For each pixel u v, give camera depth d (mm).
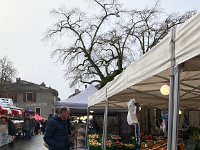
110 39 35719
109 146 10938
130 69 6273
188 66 4793
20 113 28688
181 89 7781
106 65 36094
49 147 8102
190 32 3736
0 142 25188
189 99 9484
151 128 17203
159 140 10055
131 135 15492
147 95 9594
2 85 77375
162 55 4512
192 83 7254
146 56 5203
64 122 8227
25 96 87625
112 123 22859
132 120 8242
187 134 8148
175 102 4078
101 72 36281
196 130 8047
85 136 16531
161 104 11766
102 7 37344
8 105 27766
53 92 91438
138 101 10680
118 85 7512
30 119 42688
